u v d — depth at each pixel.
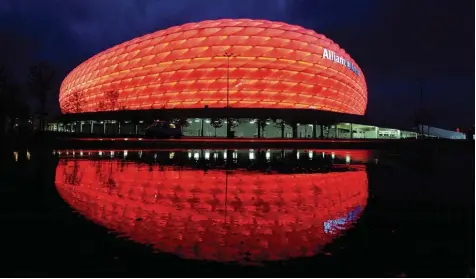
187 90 69.75
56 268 4.25
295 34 70.88
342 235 5.71
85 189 10.10
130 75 74.31
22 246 5.02
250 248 5.06
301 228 6.12
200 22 74.44
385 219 6.75
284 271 4.27
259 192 9.86
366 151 29.83
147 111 68.88
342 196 9.26
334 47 76.06
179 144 32.78
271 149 29.80
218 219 6.74
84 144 31.70
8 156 21.03
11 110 51.56
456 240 5.44
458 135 98.25
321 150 29.98
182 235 5.66
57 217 6.70
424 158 22.27
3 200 8.22
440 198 8.87
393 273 4.24
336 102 76.06
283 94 69.12
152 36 76.06
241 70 67.88
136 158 21.16
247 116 66.44
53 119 87.00
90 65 84.31
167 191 9.95
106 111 73.25
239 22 71.81
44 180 11.69
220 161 19.41
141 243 5.21
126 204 8.09
